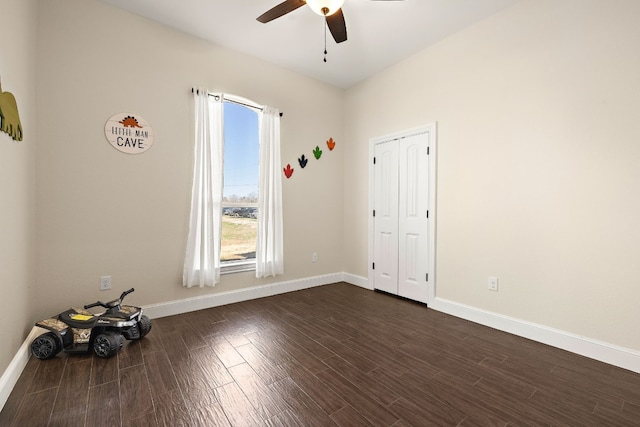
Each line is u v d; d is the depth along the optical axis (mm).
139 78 2713
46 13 2303
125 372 1890
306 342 2354
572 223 2217
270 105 3551
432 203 3143
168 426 1424
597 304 2107
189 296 3020
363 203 4027
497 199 2643
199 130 2961
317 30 2936
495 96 2650
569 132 2230
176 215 2922
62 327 2070
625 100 1987
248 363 2021
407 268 3449
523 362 2057
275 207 3555
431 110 3176
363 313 3020
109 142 2572
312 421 1466
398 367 1983
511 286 2557
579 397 1671
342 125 4293
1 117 1575
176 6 2588
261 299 3455
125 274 2672
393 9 2596
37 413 1499
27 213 2068
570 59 2221
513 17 2525
